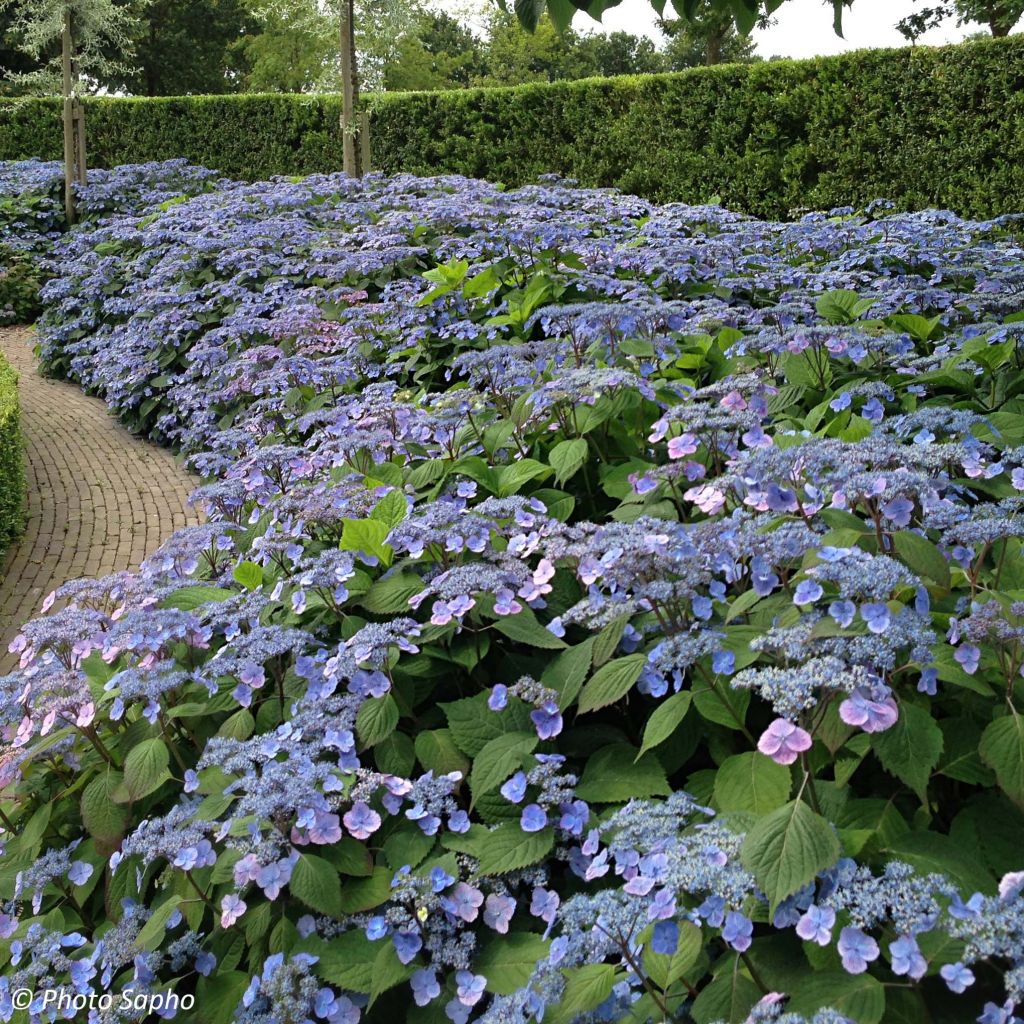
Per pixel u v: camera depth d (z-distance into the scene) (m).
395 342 5.75
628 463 3.39
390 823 2.27
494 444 3.61
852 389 3.44
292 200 9.16
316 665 2.58
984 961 1.49
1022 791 1.73
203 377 6.87
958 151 9.55
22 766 2.86
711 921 1.58
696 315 4.65
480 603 2.60
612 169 12.48
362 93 13.52
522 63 40.88
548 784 2.08
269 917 2.17
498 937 2.01
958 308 4.68
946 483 2.35
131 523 5.96
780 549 2.07
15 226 12.84
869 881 1.53
